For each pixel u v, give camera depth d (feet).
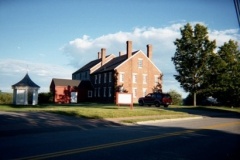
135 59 175.83
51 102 171.01
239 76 154.92
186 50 147.64
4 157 25.23
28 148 29.86
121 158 26.22
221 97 162.81
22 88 128.16
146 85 177.68
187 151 30.68
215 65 143.74
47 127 48.78
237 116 93.35
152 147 32.40
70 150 29.01
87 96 200.54
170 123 64.95
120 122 61.05
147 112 83.46
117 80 169.68
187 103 179.73
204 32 144.56
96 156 26.61
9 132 41.88
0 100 134.51
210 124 62.39
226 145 35.22
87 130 47.67
